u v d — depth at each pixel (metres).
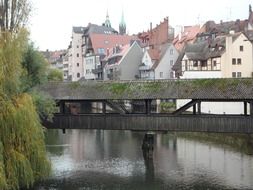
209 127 26.27
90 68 86.50
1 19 23.80
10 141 17.16
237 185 22.80
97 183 23.38
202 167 27.45
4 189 15.70
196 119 26.50
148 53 69.19
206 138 40.28
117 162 29.38
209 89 26.06
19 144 17.42
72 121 28.14
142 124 27.31
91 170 26.64
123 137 43.53
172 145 37.06
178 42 77.62
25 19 24.67
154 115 27.16
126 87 27.58
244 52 52.97
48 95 26.62
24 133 17.50
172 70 63.66
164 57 66.81
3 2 23.83
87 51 88.00
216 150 33.94
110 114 27.78
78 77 93.81
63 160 30.00
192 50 57.88
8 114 17.08
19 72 18.55
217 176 24.91
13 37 18.77
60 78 53.41
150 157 31.00
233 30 66.06
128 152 33.59
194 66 56.50
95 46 85.19
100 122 27.86
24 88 22.91
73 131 49.12
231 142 36.72
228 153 32.44
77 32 93.69
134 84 27.67
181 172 26.11
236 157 30.77
